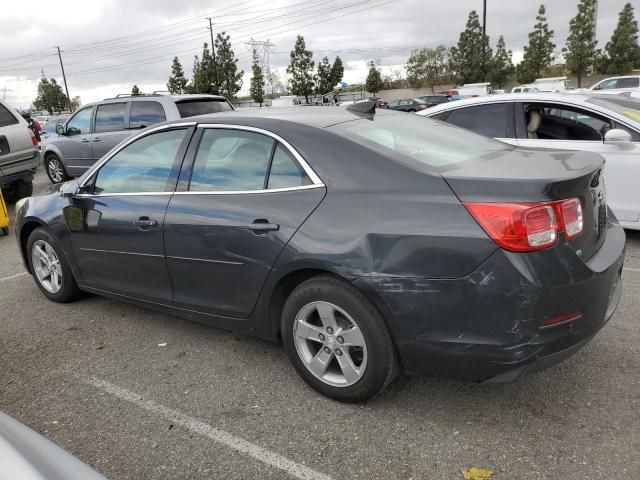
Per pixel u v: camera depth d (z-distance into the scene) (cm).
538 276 240
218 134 346
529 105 601
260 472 252
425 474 245
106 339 402
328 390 302
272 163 315
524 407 290
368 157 287
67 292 464
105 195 401
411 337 264
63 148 1100
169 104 948
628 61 4788
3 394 331
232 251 319
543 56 5569
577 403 291
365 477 245
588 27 4678
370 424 283
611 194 557
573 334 252
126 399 319
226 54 5131
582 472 239
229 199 325
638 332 367
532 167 280
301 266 287
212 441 276
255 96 5456
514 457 252
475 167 283
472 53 5916
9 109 948
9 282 549
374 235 266
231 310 334
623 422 272
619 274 304
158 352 378
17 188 1023
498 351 248
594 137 564
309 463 256
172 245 351
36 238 468
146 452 270
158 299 378
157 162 375
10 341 406
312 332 300
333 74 5359
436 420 283
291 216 295
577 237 257
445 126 378
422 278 255
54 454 160
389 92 6419
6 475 141
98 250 408
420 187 267
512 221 240
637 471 238
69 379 346
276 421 290
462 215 251
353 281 269
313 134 307
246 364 355
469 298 248
